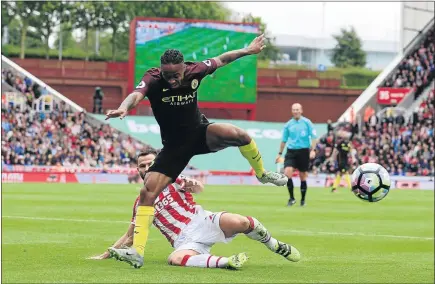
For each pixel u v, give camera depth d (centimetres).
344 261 1113
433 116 5059
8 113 4662
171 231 998
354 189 1071
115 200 2555
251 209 2288
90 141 4747
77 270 939
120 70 6097
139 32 4550
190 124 957
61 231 1493
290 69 6431
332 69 7262
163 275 895
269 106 6300
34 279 865
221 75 4722
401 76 5484
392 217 2062
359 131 5106
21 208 2120
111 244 1272
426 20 5603
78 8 6644
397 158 4866
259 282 866
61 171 4312
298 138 2420
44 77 6044
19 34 6900
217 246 1271
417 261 1130
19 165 4412
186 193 1004
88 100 6088
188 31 4584
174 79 916
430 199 3070
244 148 1004
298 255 1032
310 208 2359
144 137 4897
